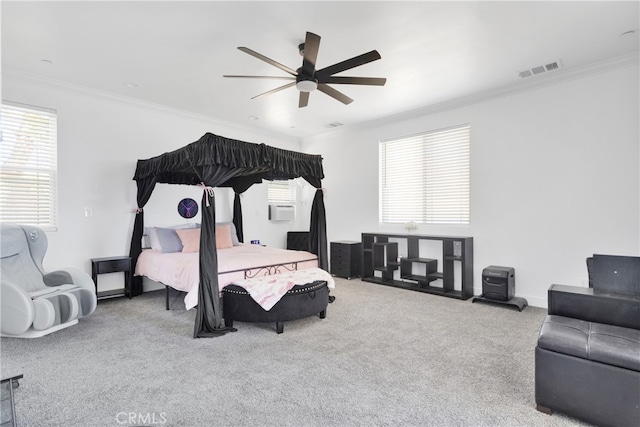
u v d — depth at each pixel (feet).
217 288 11.09
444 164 17.30
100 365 8.61
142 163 15.40
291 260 13.80
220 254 14.51
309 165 14.61
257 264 12.70
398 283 18.12
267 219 22.79
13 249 11.34
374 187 20.34
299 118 19.31
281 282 11.37
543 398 6.59
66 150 14.32
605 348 6.06
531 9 8.91
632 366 5.79
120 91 14.94
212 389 7.47
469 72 13.00
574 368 6.29
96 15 9.08
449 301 14.93
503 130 15.01
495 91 14.85
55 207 14.17
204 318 10.80
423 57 11.70
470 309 13.69
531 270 14.30
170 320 12.34
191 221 18.54
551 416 6.51
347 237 21.95
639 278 7.18
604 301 7.10
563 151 13.41
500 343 10.11
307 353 9.40
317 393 7.31
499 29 9.92
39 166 13.79
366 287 17.81
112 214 15.66
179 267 12.65
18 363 8.70
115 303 14.65
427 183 18.03
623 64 11.96
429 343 10.12
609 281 7.48
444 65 12.36
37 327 9.66
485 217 15.64
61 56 11.55
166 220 17.62
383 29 9.85
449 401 7.01
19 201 13.38
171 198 17.80
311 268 13.56
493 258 15.39
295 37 10.26
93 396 7.16
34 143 13.69
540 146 13.98
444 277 16.01
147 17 9.19
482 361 8.89
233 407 6.78
